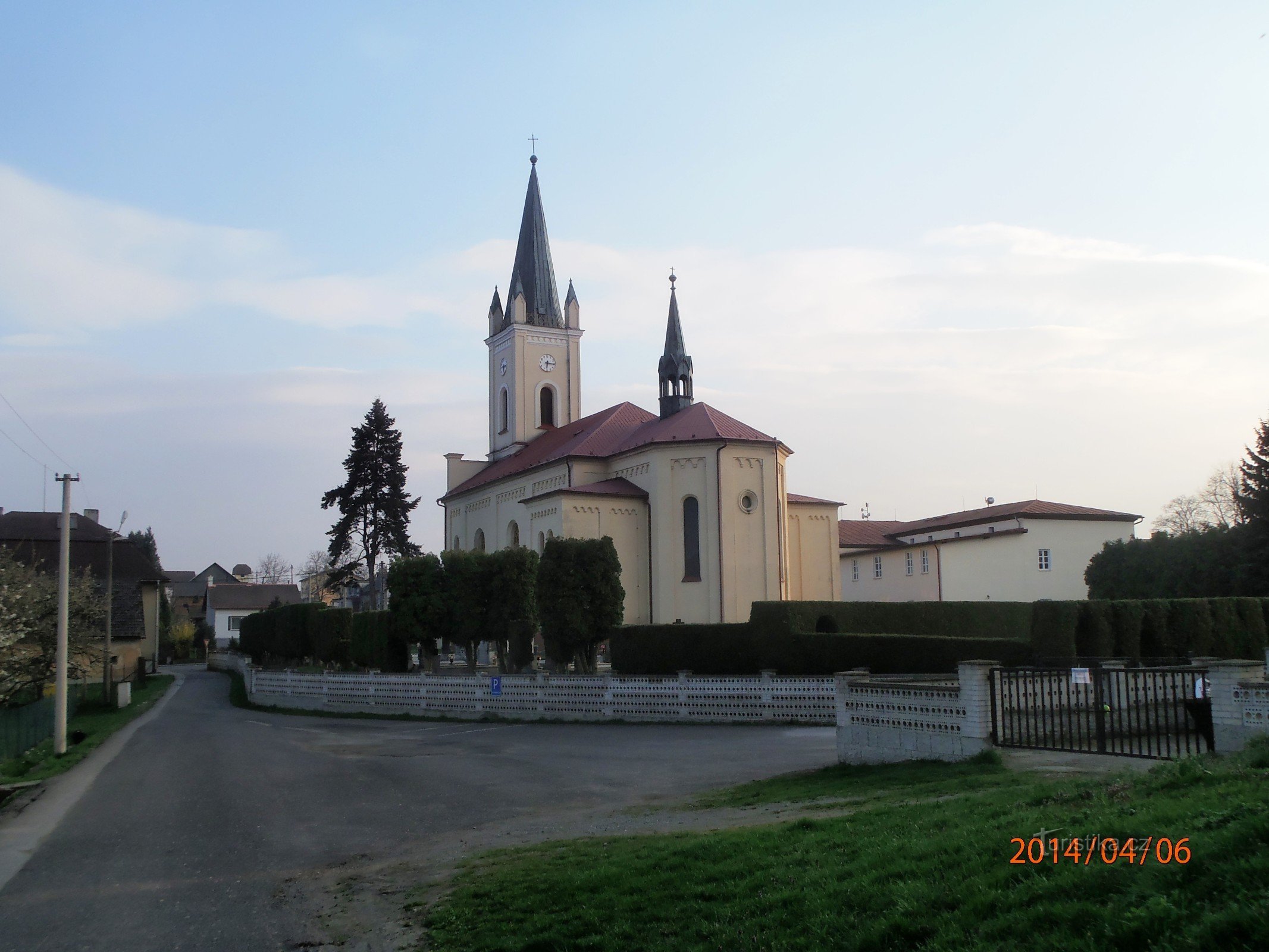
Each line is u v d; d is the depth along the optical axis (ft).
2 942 33.47
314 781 70.44
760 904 28.02
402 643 155.84
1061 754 54.39
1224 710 47.83
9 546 215.51
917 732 58.65
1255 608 118.93
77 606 136.36
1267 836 22.35
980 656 98.37
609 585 130.82
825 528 199.82
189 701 173.27
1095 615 105.40
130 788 70.28
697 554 173.27
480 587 151.84
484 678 119.75
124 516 164.35
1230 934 18.90
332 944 31.96
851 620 114.42
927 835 32.27
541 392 254.68
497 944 29.07
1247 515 178.50
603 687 107.24
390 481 274.36
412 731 109.09
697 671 112.06
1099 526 198.59
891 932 23.71
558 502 173.99
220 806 60.70
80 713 143.95
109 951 32.04
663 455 175.42
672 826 46.21
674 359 204.23
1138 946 19.79
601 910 30.53
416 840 48.57
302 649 197.98
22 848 50.37
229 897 38.68
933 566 212.64
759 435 181.27
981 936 22.16
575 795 60.03
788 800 50.83
